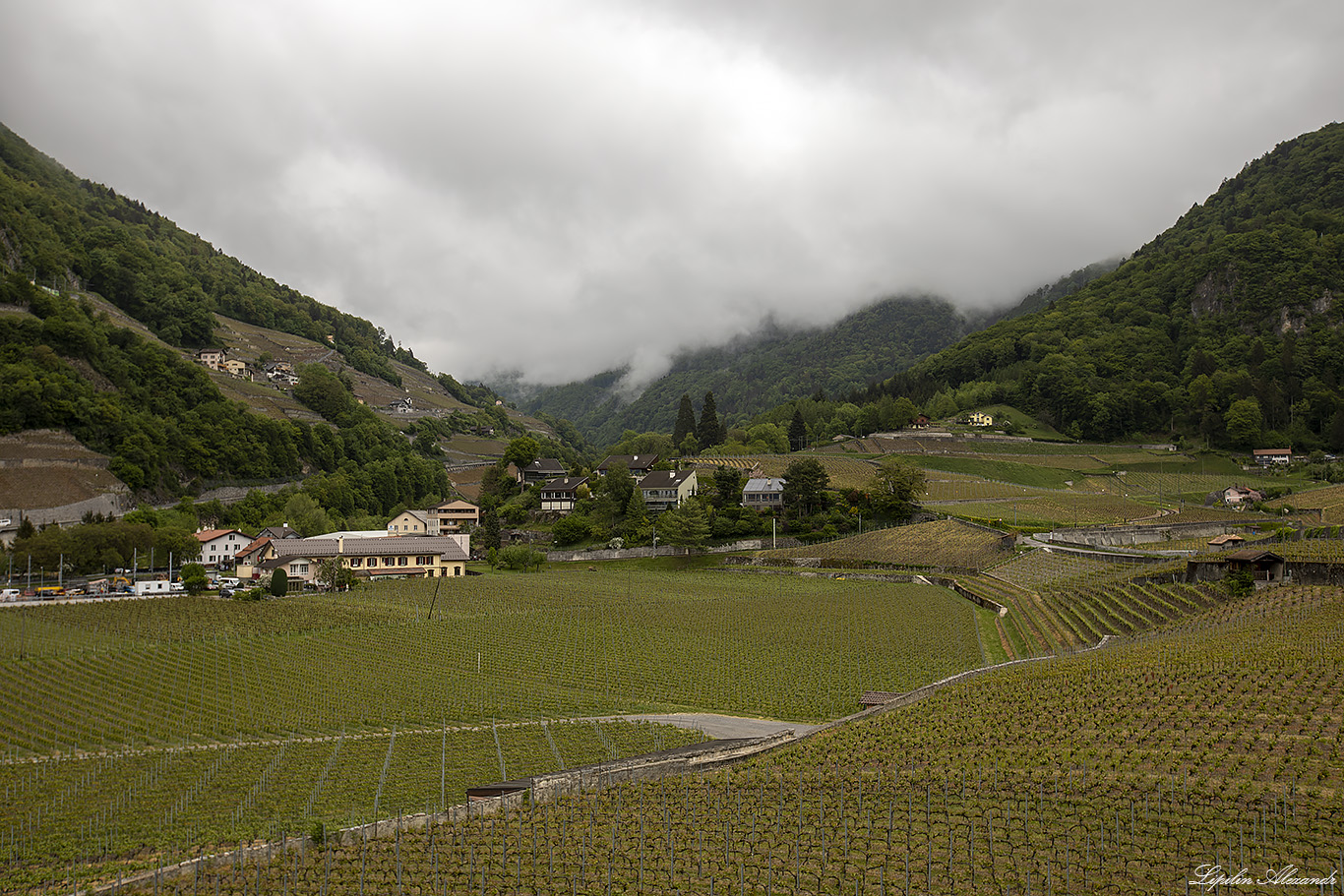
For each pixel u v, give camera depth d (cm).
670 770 5031
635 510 16288
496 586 12262
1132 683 5125
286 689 7194
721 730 6181
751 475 19275
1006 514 15838
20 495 14100
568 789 4691
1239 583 7225
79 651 8000
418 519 15750
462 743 5984
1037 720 4856
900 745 4878
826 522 15712
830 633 9188
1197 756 3916
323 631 9131
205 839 4375
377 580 12725
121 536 12412
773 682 7488
